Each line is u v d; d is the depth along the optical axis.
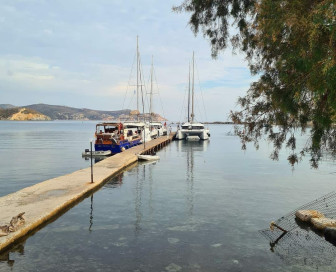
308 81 4.88
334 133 6.71
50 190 15.79
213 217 12.94
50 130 125.31
